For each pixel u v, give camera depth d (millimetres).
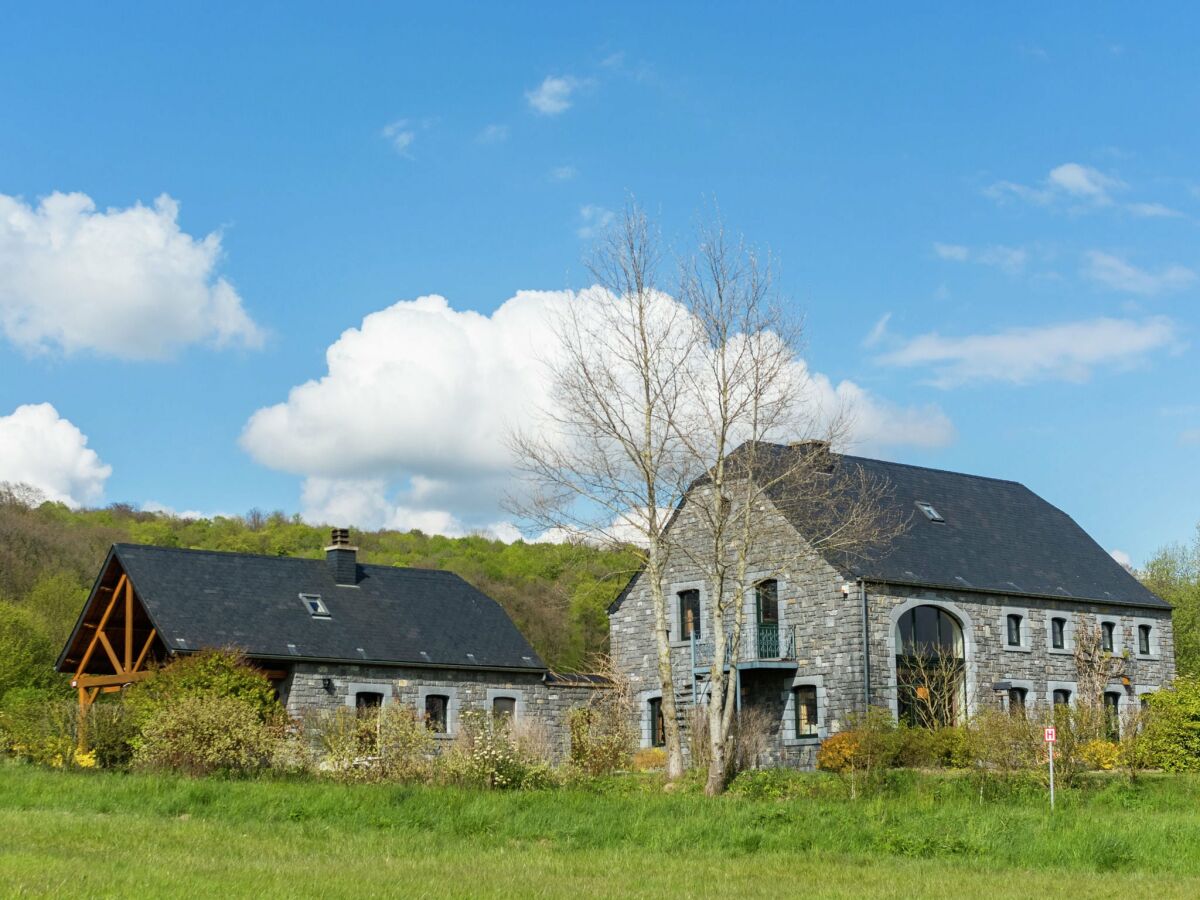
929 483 36188
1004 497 37719
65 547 60906
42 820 15664
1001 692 30859
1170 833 16828
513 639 35250
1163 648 36156
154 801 17828
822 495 29547
